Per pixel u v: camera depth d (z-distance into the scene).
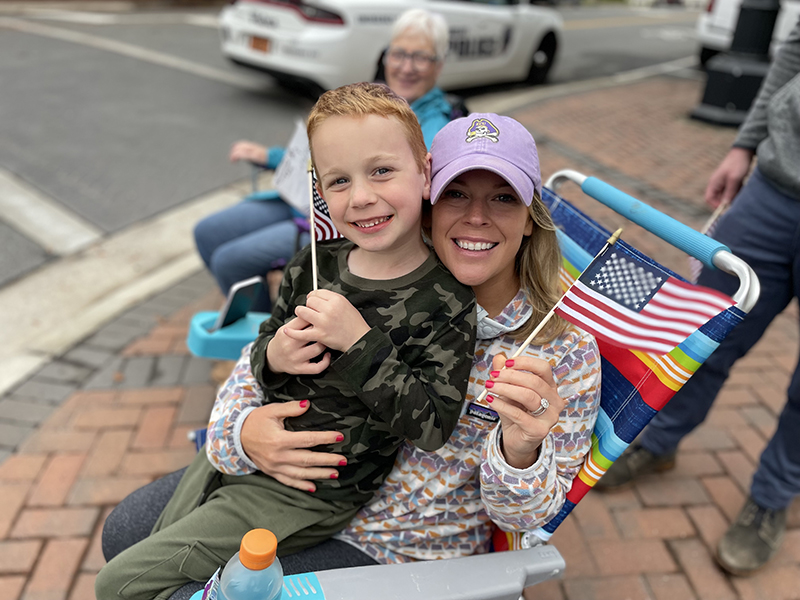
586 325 1.17
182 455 2.65
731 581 2.22
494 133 1.21
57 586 2.11
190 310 3.65
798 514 2.48
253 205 3.12
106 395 2.97
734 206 2.06
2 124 5.91
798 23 2.00
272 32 6.61
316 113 1.20
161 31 10.87
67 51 8.82
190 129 6.18
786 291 2.05
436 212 1.26
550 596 2.15
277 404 1.37
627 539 2.37
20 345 3.29
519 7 8.07
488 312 1.36
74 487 2.47
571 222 1.63
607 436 1.29
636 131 7.10
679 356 1.17
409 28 2.65
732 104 7.38
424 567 1.20
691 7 31.30
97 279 3.88
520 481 1.18
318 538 1.38
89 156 5.39
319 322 1.19
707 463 2.73
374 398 1.19
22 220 4.36
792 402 2.09
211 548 1.31
